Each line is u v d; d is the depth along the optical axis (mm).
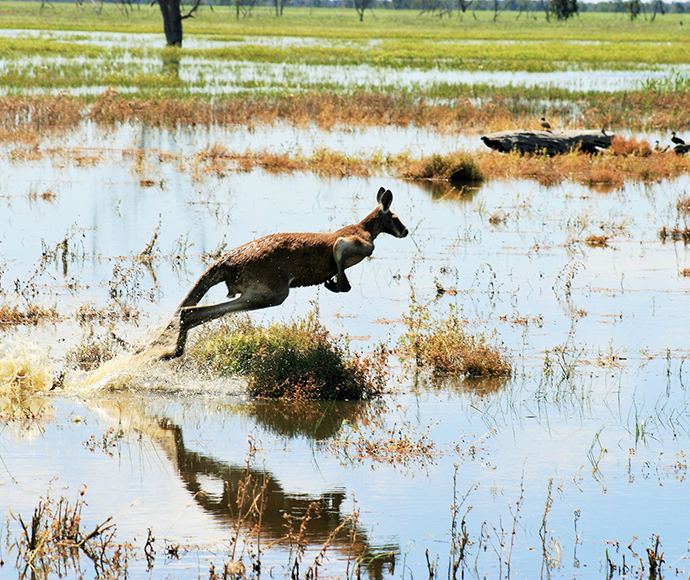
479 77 188250
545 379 35375
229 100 124125
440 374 36281
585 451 28359
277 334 36094
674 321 43594
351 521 23172
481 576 20844
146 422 30109
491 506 24375
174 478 25500
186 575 20391
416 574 20812
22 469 25656
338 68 198125
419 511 23953
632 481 26141
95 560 20906
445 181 84375
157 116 114000
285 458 27391
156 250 54344
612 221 67562
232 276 33656
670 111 135250
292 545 21938
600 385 34750
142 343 34438
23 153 86875
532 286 49719
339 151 92500
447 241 60625
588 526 23359
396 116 121938
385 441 28656
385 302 46031
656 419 31250
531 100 143500
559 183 84938
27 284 46156
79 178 77188
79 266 50406
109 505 23625
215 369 35156
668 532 23141
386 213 34938
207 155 89312
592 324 42906
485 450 28328
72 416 30375
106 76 157625
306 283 34406
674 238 63250
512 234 63219
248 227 60938
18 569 20469
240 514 22891
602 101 138500
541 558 21703
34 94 128500
